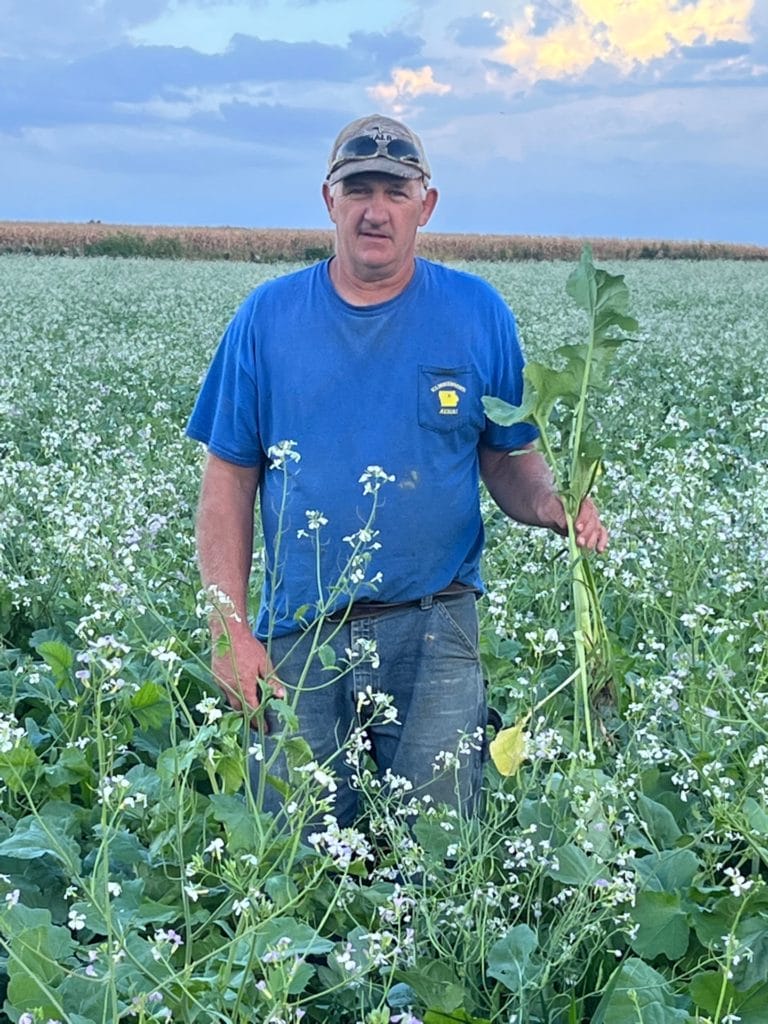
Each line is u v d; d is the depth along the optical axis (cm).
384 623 371
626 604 542
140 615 466
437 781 373
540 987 264
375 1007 273
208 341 1847
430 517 366
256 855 272
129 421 1161
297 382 365
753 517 591
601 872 292
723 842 333
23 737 361
